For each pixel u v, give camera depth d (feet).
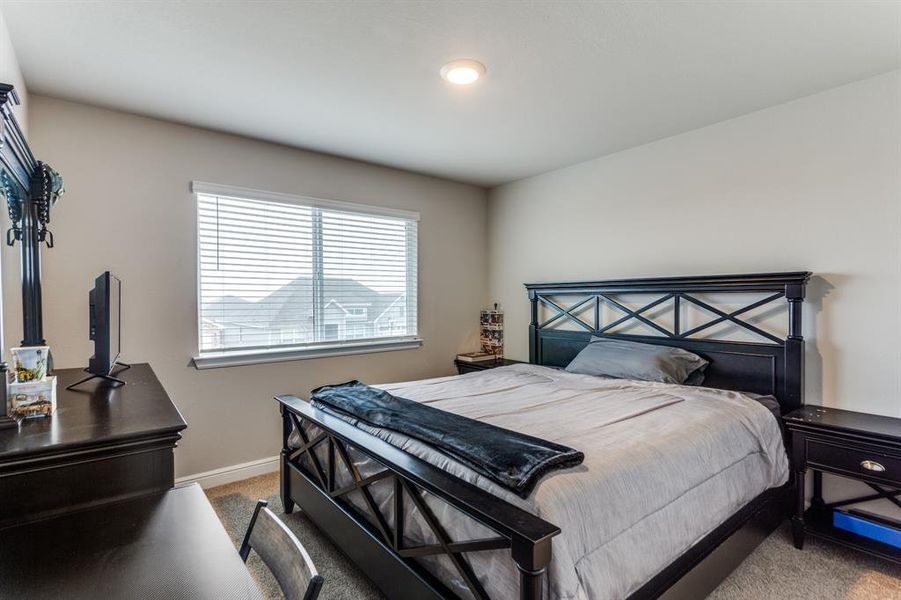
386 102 8.39
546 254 13.19
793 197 8.43
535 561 3.63
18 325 7.29
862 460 6.66
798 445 7.34
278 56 6.79
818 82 7.69
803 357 8.21
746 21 5.92
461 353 14.39
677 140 10.12
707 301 9.62
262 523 3.88
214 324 9.98
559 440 5.67
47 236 8.02
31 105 7.94
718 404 7.39
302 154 11.03
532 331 13.07
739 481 6.33
